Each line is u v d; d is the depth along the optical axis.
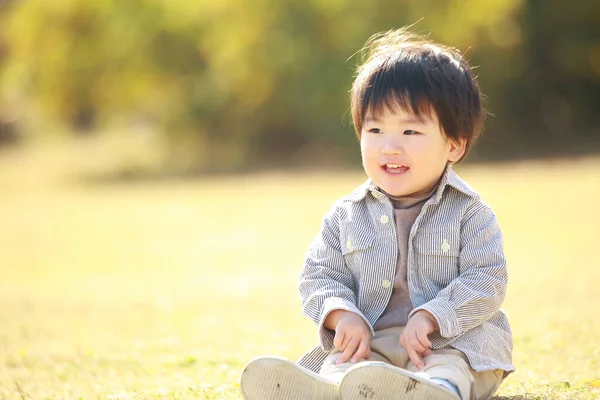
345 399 2.80
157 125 27.33
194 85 25.28
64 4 25.06
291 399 2.88
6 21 29.14
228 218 15.06
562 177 17.47
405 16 23.00
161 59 25.00
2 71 28.97
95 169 26.17
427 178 3.30
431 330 3.11
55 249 12.73
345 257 3.44
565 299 6.60
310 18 23.52
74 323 6.95
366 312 3.34
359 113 3.38
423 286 3.30
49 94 26.22
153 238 13.38
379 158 3.30
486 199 14.65
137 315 7.24
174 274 10.01
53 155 30.41
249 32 23.81
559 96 25.80
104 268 10.83
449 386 2.89
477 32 23.05
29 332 6.54
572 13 24.47
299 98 24.00
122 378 4.43
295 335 5.68
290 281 8.88
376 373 2.74
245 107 25.05
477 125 3.40
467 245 3.29
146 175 24.47
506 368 3.27
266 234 13.00
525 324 5.59
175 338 5.87
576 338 4.97
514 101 24.92
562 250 9.67
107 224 15.39
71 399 3.90
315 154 24.92
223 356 4.94
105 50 25.28
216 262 10.77
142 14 24.77
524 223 12.02
